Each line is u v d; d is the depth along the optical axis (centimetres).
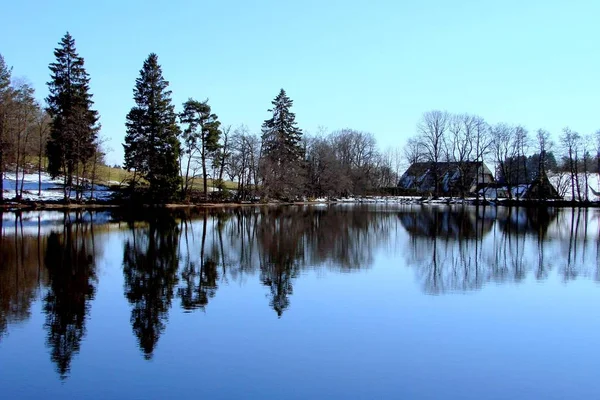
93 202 5694
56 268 2009
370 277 1931
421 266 2192
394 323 1339
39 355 1083
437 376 1010
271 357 1087
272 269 2056
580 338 1248
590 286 1820
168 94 5991
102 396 898
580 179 8569
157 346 1140
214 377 983
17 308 1429
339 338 1215
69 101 5681
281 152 7906
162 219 4412
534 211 6475
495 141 8344
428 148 8819
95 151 5862
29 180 6475
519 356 1126
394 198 9875
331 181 8869
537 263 2300
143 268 2036
